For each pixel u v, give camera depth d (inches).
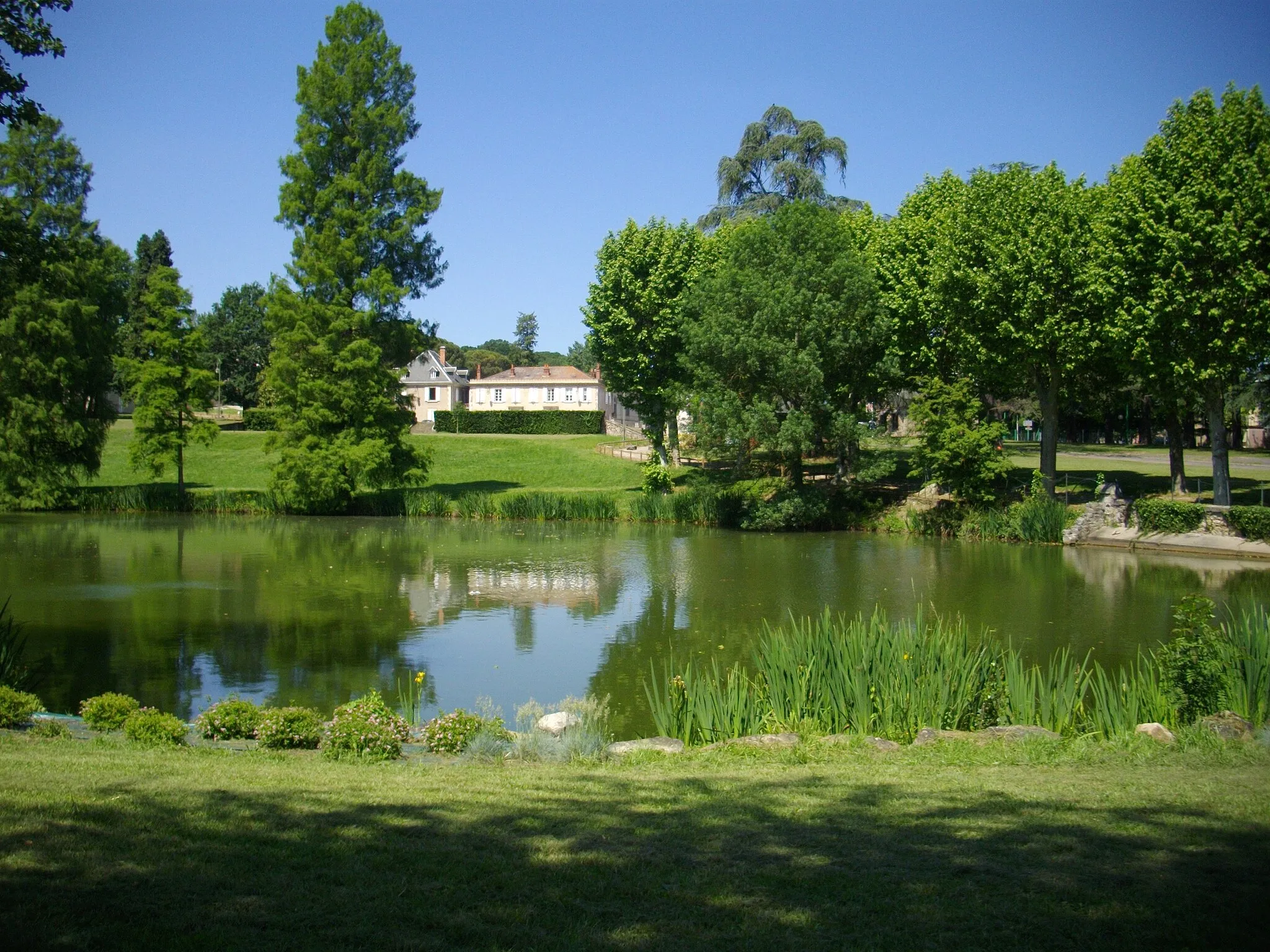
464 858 262.7
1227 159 1235.2
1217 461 1348.4
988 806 322.7
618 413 4190.5
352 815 305.6
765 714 538.9
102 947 197.2
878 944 207.3
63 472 1950.1
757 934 212.4
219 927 210.1
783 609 986.7
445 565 1300.4
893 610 967.0
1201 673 510.9
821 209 1765.5
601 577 1195.3
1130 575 1175.6
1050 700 542.9
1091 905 228.4
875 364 1697.8
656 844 278.8
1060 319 1456.7
